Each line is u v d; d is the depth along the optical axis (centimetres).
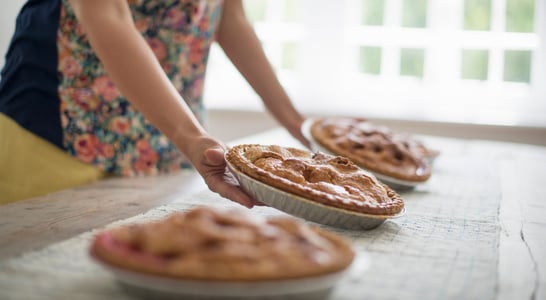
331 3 262
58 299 55
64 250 68
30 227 81
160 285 49
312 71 267
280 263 50
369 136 129
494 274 67
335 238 60
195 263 49
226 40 145
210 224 54
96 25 95
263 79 144
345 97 265
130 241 54
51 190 126
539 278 67
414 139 149
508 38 246
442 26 253
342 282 62
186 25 134
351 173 92
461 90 254
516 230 89
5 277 59
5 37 223
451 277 65
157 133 138
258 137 192
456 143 213
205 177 89
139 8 130
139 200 103
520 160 174
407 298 58
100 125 132
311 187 83
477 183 132
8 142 128
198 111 147
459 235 84
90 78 129
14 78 130
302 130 136
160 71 96
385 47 261
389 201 88
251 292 49
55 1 125
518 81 251
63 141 129
